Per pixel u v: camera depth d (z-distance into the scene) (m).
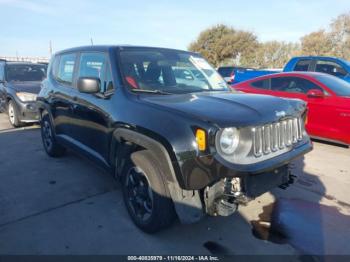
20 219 3.26
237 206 2.58
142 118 2.71
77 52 4.22
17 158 5.23
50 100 4.75
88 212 3.40
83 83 3.17
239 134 2.44
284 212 3.40
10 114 7.93
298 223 3.19
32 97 7.37
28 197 3.77
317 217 3.31
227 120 2.38
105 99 3.31
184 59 3.97
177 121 2.46
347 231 3.05
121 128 2.95
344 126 5.51
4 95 8.04
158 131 2.52
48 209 3.47
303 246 2.82
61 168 4.75
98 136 3.49
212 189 2.50
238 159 2.44
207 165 2.33
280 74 6.81
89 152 3.77
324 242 2.88
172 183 2.53
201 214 2.55
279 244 2.85
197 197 2.55
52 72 5.02
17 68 8.66
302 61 9.60
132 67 3.39
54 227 3.11
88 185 4.12
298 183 4.19
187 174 2.38
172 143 2.41
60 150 5.14
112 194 3.85
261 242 2.88
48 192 3.90
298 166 4.85
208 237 2.95
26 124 7.99
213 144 2.32
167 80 3.54
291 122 2.91
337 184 4.17
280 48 36.88
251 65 38.56
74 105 3.97
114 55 3.46
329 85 5.97
